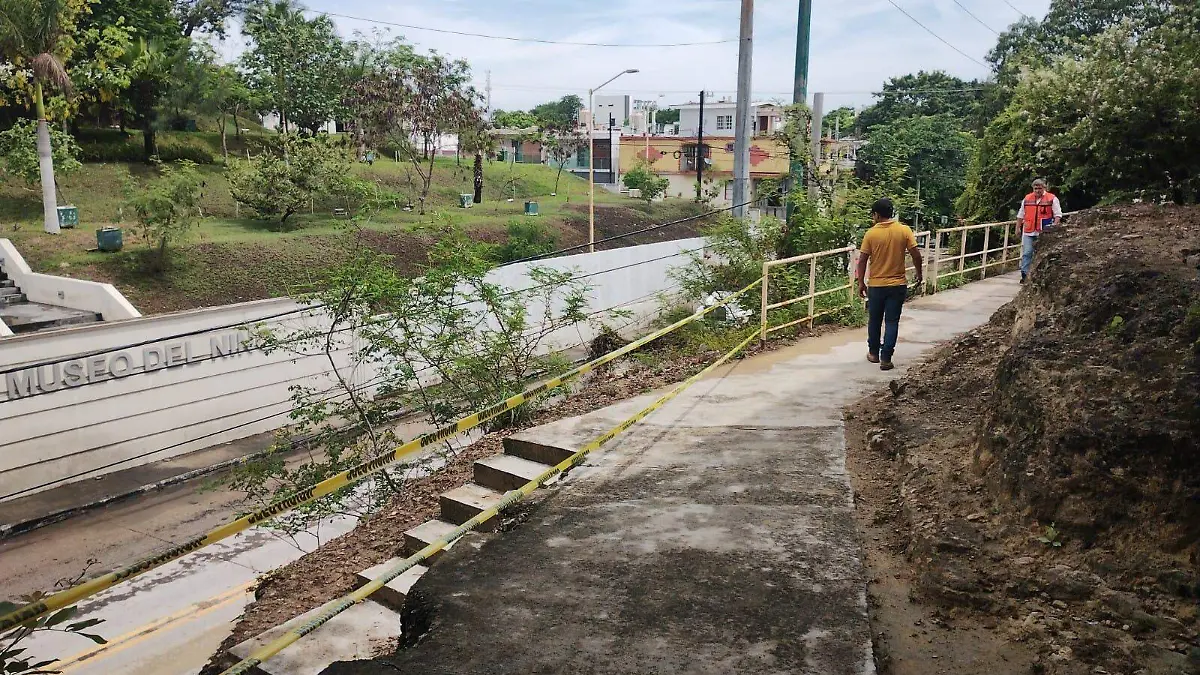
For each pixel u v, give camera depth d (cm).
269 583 648
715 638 375
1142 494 387
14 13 2089
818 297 1239
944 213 4412
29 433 1382
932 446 563
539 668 355
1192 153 1678
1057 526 410
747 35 1616
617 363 1262
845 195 1497
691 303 1777
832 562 445
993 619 383
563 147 5266
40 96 2200
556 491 557
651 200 4553
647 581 429
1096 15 3878
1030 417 454
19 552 1215
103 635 981
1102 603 369
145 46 2952
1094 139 1736
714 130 7088
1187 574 359
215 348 1609
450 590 427
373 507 944
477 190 3806
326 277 1170
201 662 912
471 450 790
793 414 717
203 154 3406
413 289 1120
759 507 521
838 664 352
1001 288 1486
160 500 1405
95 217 2492
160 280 2038
